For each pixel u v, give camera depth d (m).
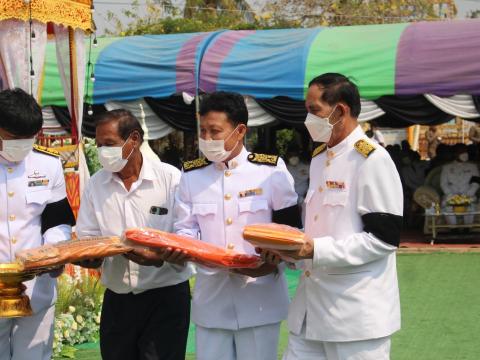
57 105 12.67
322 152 3.47
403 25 12.07
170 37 13.15
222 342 3.78
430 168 13.30
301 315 3.44
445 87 10.95
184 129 12.56
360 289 3.26
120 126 3.63
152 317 3.91
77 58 8.14
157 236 3.37
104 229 3.88
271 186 3.71
